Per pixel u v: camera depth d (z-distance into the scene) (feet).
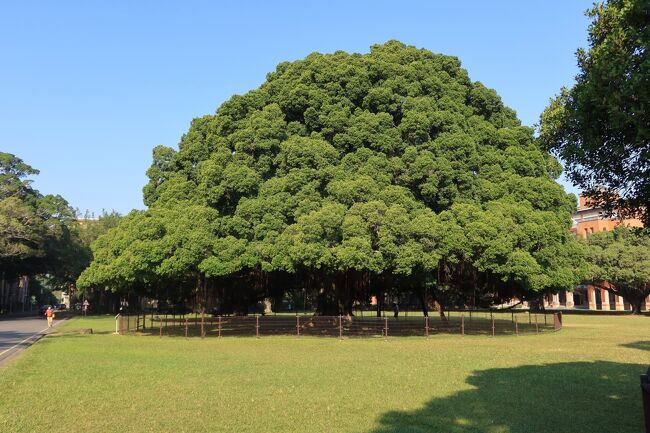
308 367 53.11
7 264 190.49
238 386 42.45
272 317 98.17
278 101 106.01
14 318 192.95
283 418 31.81
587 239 200.13
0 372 50.57
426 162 91.30
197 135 111.65
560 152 29.53
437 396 38.32
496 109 116.26
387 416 32.27
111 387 42.27
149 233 87.51
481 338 90.58
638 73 23.35
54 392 40.22
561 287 98.94
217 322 109.29
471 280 103.14
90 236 240.32
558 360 58.90
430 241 83.10
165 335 97.71
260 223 88.69
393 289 116.57
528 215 91.97
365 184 87.51
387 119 97.35
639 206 28.19
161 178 112.78
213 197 93.20
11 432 28.71
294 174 91.30
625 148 25.35
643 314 196.03
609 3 29.60
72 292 262.26
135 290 127.65
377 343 80.84
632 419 31.37
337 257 81.76
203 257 86.28
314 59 108.99
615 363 56.03
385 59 109.40
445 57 114.11
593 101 25.30
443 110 103.04
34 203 201.57
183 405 35.50
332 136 99.71
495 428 29.40
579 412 33.22
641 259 179.63
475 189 96.43
